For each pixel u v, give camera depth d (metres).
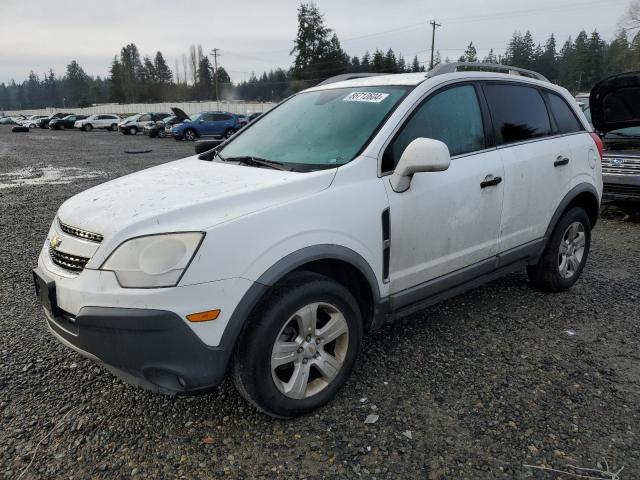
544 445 2.54
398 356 3.43
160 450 2.53
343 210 2.78
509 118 3.88
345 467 2.40
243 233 2.44
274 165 3.19
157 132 32.34
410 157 2.88
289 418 2.74
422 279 3.27
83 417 2.79
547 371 3.23
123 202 2.64
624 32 59.50
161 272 2.29
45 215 8.01
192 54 103.19
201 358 2.36
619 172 7.21
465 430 2.66
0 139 32.09
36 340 3.66
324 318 2.87
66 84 137.25
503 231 3.77
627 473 2.35
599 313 4.13
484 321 3.97
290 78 77.69
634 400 2.91
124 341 2.32
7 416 2.79
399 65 91.75
